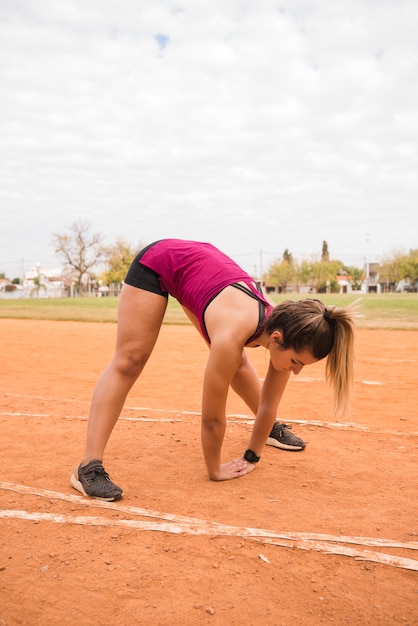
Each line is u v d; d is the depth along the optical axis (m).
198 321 3.04
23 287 97.62
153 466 3.48
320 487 3.13
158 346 10.54
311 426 4.50
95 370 7.50
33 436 4.10
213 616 1.91
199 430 4.34
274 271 95.38
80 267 80.25
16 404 5.17
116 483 3.16
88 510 2.75
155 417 4.74
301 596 2.04
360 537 2.47
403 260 85.44
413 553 2.36
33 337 12.02
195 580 2.12
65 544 2.39
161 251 3.09
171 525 2.56
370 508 2.83
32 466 3.43
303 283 95.12
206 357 8.98
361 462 3.59
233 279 2.92
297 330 2.66
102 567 2.20
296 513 2.75
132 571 2.17
